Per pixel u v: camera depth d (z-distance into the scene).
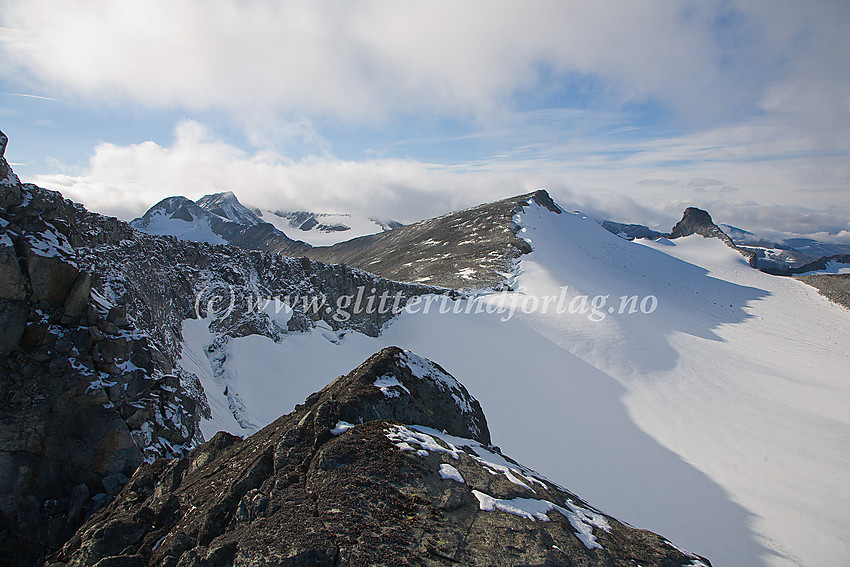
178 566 10.25
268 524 10.67
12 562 19.22
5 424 20.39
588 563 11.00
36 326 21.78
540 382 47.16
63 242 23.61
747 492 33.06
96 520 14.52
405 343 56.34
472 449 16.67
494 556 10.51
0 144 22.94
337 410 14.97
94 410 21.91
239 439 16.62
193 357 35.62
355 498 11.46
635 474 34.94
